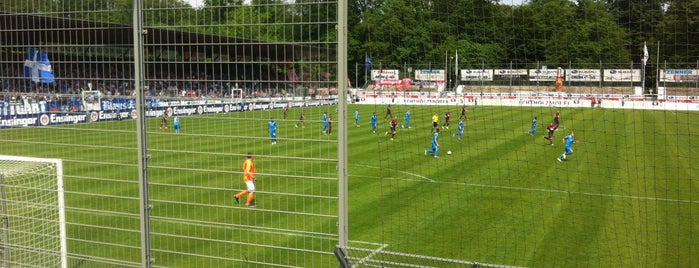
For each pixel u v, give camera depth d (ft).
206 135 21.18
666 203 45.88
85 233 35.42
